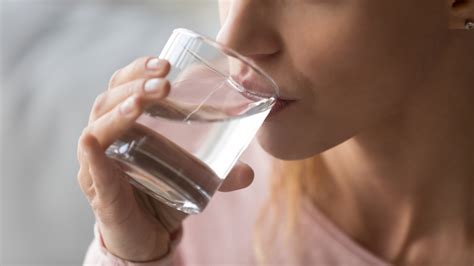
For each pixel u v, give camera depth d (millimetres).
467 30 725
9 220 1056
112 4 1303
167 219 703
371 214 812
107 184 617
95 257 743
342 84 658
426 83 730
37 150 1093
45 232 1045
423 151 764
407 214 796
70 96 1127
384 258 815
